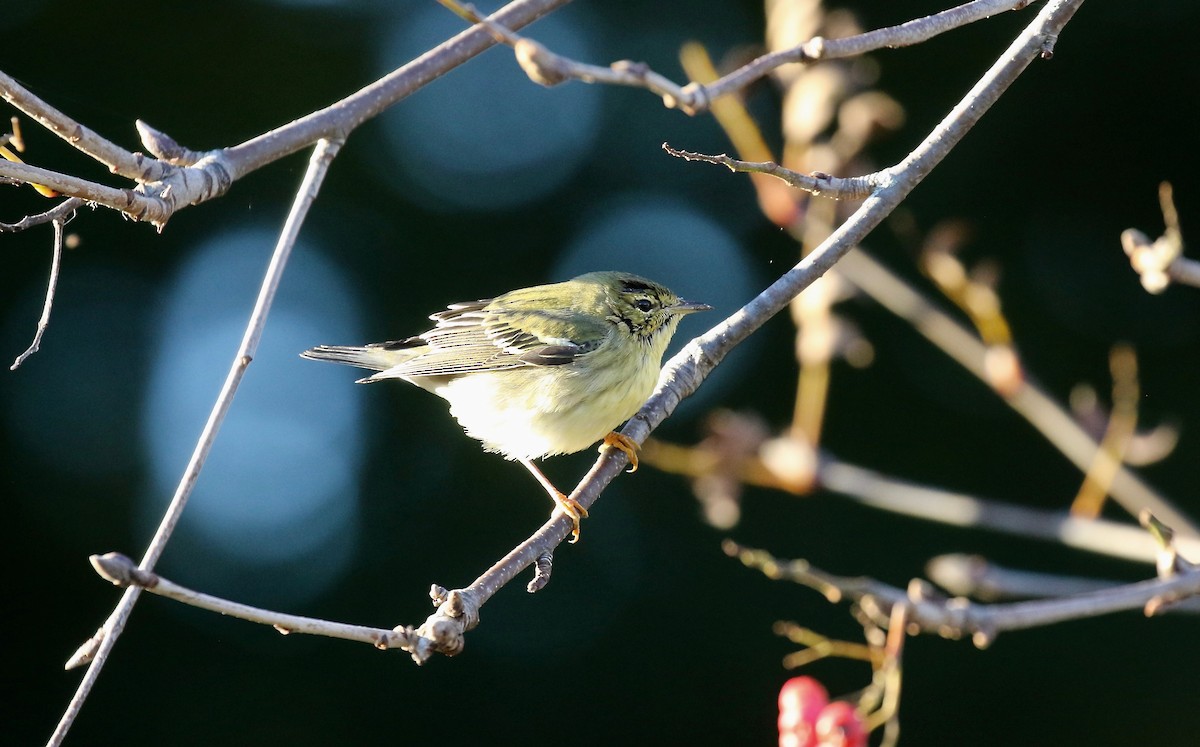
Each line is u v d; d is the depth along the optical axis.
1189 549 8.26
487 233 13.91
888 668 6.60
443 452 13.27
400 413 13.39
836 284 8.98
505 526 13.07
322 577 12.77
